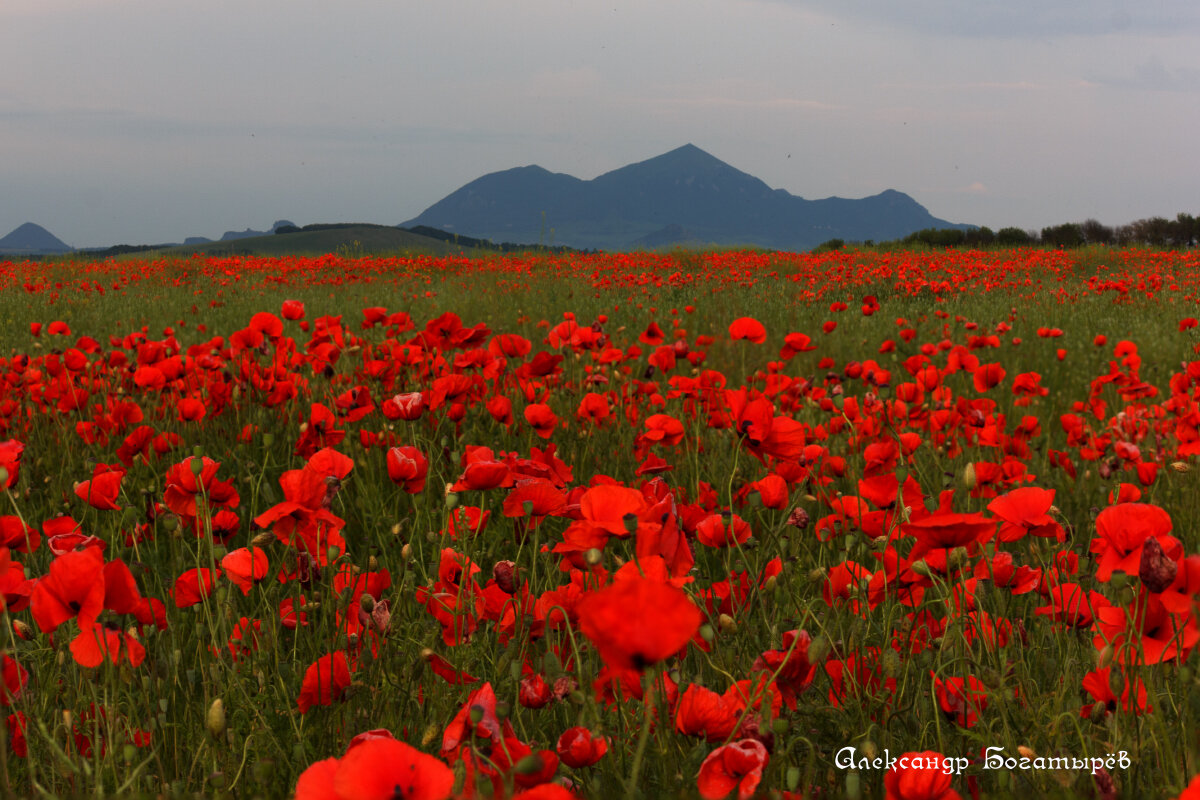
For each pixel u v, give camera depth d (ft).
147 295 49.85
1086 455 12.08
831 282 49.44
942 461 11.57
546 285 50.93
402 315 15.16
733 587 5.75
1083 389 21.08
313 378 14.60
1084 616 5.49
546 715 5.10
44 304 41.52
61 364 13.17
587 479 11.57
